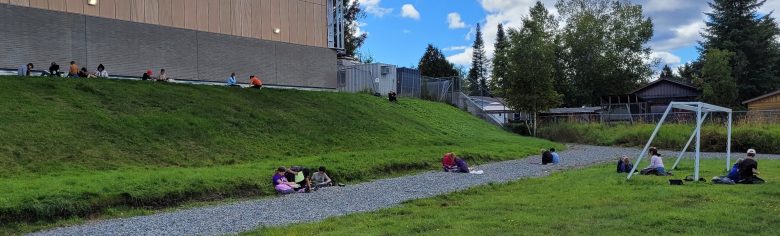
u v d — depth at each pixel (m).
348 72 45.88
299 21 41.66
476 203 12.32
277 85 39.69
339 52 45.97
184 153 20.34
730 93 54.25
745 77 62.50
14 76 23.59
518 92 43.78
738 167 14.62
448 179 18.56
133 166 17.98
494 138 35.28
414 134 31.67
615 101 54.53
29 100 21.30
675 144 34.38
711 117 37.09
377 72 44.62
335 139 26.77
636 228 8.66
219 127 23.97
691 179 15.47
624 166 18.56
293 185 16.20
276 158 22.08
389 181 18.45
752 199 11.43
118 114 22.34
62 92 23.06
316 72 42.59
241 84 37.38
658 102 57.31
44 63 28.42
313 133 26.78
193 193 14.37
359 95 38.44
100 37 30.66
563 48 69.31
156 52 33.06
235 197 15.05
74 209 12.09
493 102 59.09
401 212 11.42
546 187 14.84
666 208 10.46
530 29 44.25
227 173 16.50
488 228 9.05
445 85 50.28
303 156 23.08
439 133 34.06
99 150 18.61
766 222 8.98
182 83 29.97
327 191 16.28
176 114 24.08
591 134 39.97
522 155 28.27
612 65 66.94
